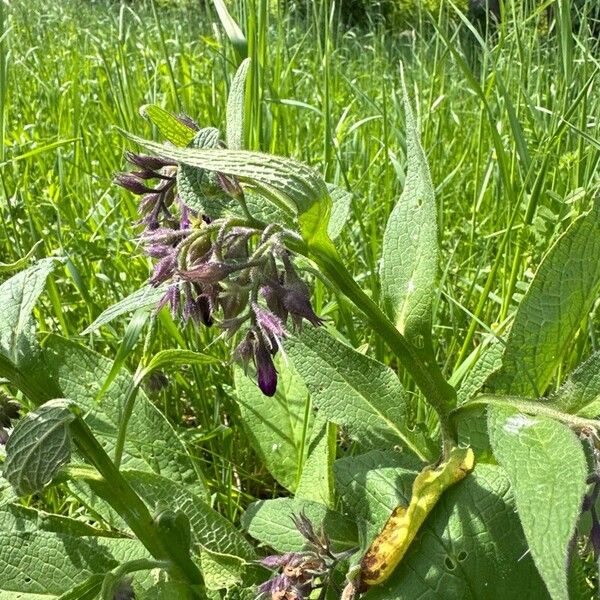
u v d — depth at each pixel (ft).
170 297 0.63
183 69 2.03
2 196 1.46
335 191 0.76
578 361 1.00
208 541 0.78
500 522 0.64
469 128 1.77
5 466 0.60
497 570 0.63
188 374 1.20
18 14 3.25
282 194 0.61
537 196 1.10
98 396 0.79
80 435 0.64
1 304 0.67
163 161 0.69
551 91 1.51
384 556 0.64
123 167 1.57
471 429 0.76
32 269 0.68
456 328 1.07
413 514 0.64
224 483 1.01
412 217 0.69
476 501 0.65
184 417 1.20
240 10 1.35
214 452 1.08
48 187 1.52
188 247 0.61
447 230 1.46
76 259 1.33
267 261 0.59
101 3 3.82
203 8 3.43
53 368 0.89
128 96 1.73
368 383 0.77
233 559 0.74
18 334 0.65
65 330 1.16
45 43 2.96
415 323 0.68
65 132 1.85
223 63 1.51
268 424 0.95
